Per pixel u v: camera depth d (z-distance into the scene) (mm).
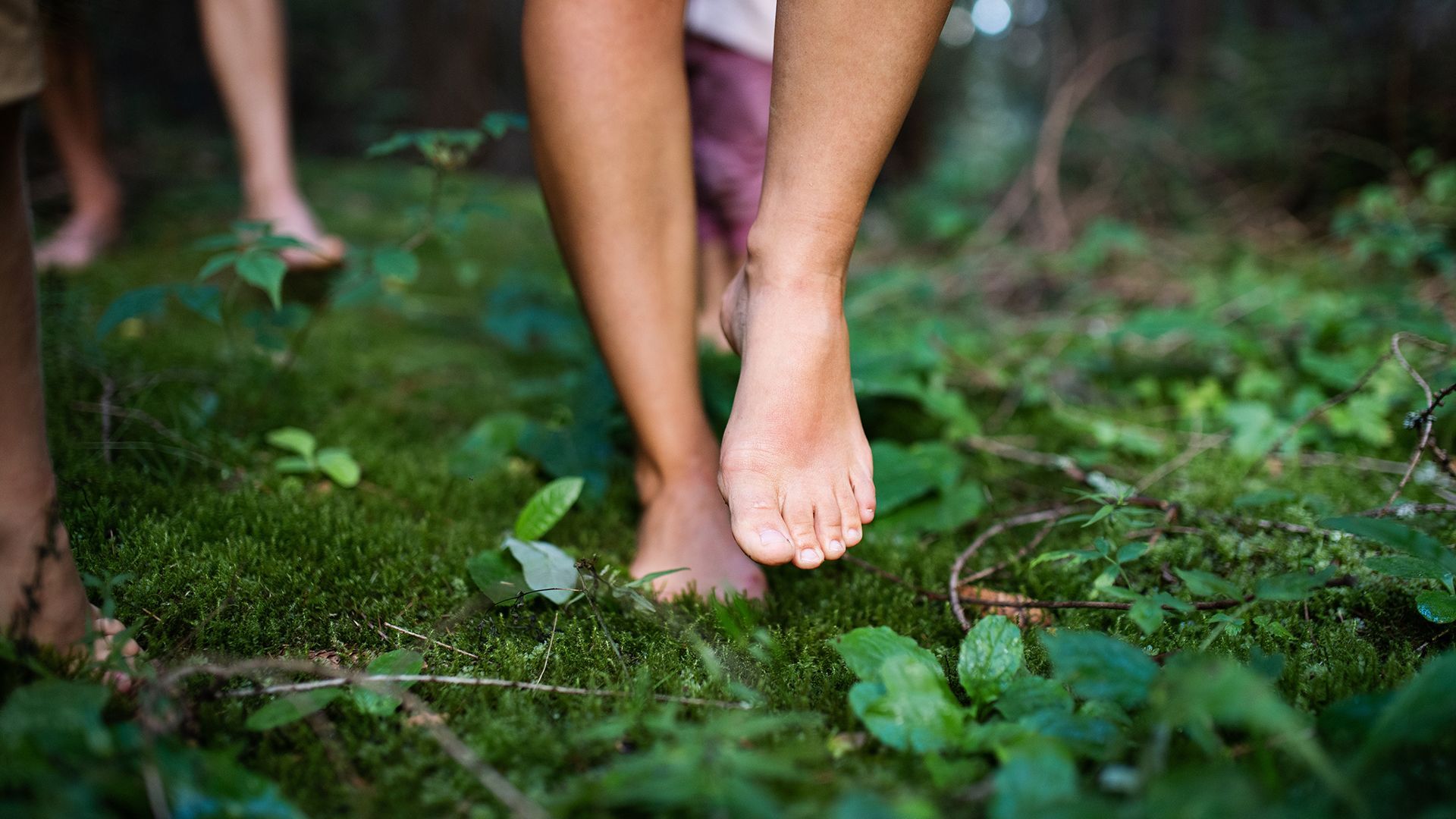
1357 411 1094
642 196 812
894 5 707
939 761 611
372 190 3219
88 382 1099
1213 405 1219
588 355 1396
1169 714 562
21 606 632
